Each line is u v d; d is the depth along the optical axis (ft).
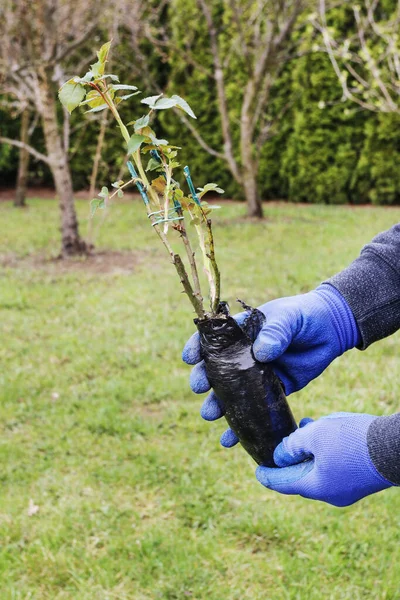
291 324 4.31
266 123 34.42
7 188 42.73
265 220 28.71
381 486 3.82
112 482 9.47
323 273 19.06
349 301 4.55
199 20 34.24
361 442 3.81
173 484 9.36
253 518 8.50
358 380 12.16
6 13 21.03
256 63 28.81
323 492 4.00
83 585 7.52
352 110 28.78
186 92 35.81
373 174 32.17
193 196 3.82
